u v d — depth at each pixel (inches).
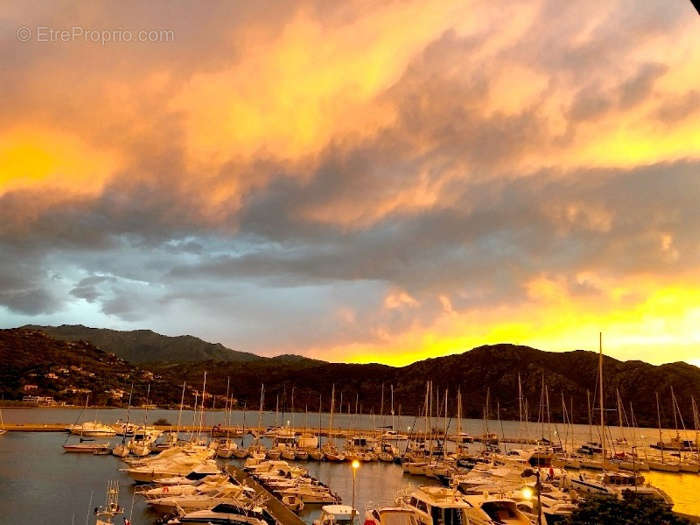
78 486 2337.6
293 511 1956.2
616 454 4126.5
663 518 1021.8
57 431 5108.3
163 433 5029.5
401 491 1957.4
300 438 4111.7
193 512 1590.8
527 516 1400.1
